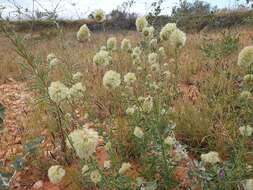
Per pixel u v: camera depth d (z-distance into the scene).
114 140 0.54
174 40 0.45
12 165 0.45
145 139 0.48
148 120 0.46
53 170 0.38
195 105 0.66
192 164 0.42
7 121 0.79
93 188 0.47
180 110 0.63
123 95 0.58
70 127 0.58
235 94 0.65
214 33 1.41
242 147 0.40
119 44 1.25
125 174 0.45
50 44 1.46
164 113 0.48
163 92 0.60
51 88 0.43
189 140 0.58
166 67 0.82
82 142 0.31
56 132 0.66
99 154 0.57
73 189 0.49
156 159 0.46
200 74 0.89
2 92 1.08
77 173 0.50
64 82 0.66
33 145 0.46
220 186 0.39
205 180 0.39
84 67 0.96
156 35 0.65
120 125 0.58
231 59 0.91
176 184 0.44
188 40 1.44
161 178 0.46
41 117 0.71
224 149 0.53
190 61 1.01
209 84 0.73
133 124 0.54
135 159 0.55
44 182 0.55
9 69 1.38
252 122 0.50
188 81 0.90
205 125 0.58
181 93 0.69
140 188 0.41
